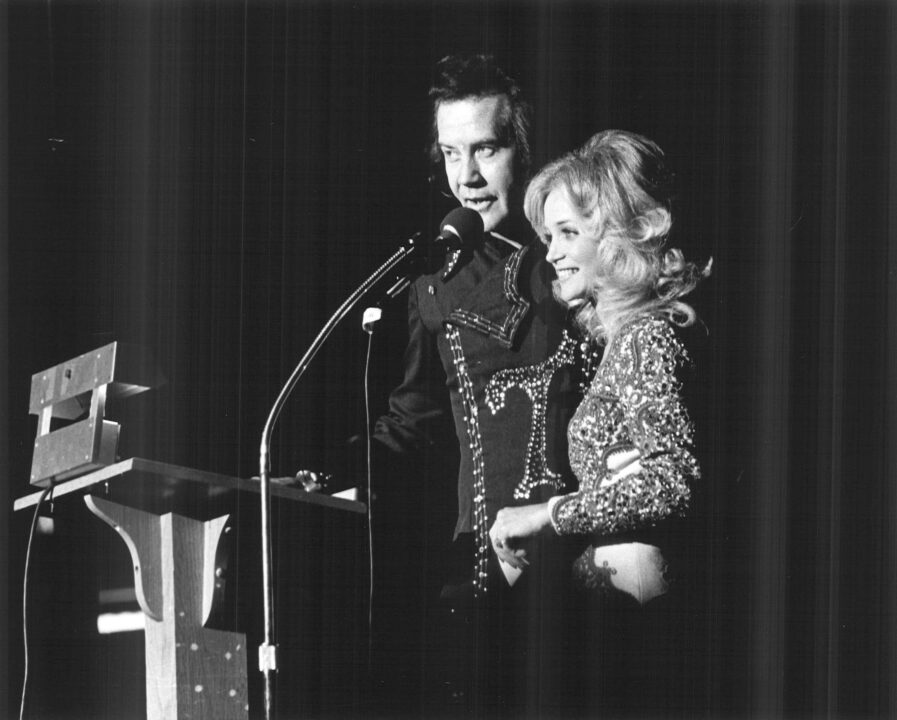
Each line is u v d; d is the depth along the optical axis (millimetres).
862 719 7109
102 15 8102
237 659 4934
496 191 7512
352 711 7230
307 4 7840
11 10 8031
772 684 7113
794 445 7285
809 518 7230
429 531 7320
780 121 7508
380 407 7465
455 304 7441
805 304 7391
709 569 7168
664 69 7535
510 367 7344
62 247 7914
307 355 5453
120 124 7980
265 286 7734
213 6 7949
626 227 7410
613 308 7355
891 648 7160
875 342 7363
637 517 7176
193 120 7918
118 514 4855
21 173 7957
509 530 7230
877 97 7543
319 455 7488
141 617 7625
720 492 7230
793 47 7555
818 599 7188
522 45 7594
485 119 7555
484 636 7203
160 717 4820
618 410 7262
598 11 7578
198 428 7668
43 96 8039
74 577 7664
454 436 7355
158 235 7879
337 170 7711
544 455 7262
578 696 7113
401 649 7266
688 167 7469
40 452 4973
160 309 7816
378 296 7566
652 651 7109
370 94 7715
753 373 7320
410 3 7719
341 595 7293
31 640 7574
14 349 7816
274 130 7820
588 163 7477
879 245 7449
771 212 7449
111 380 4824
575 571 7191
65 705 7562
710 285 7379
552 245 7426
